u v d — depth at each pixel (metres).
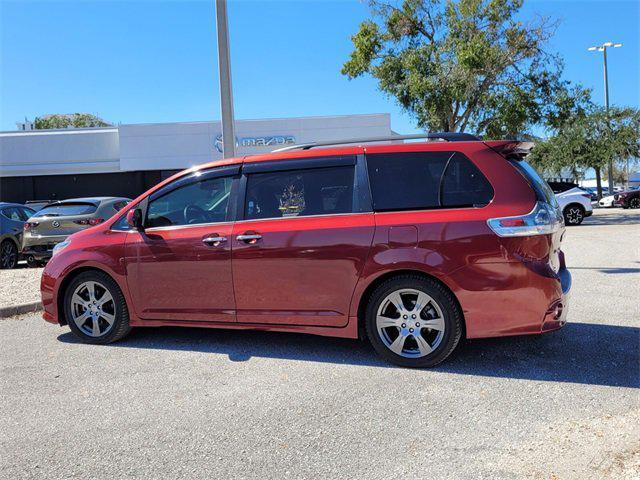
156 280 5.18
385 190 4.61
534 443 3.23
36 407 4.00
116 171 29.47
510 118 19.80
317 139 28.44
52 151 29.53
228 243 4.90
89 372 4.71
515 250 4.25
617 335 5.21
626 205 30.14
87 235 5.55
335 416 3.69
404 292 4.48
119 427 3.63
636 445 3.14
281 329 4.82
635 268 8.94
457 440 3.30
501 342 5.11
